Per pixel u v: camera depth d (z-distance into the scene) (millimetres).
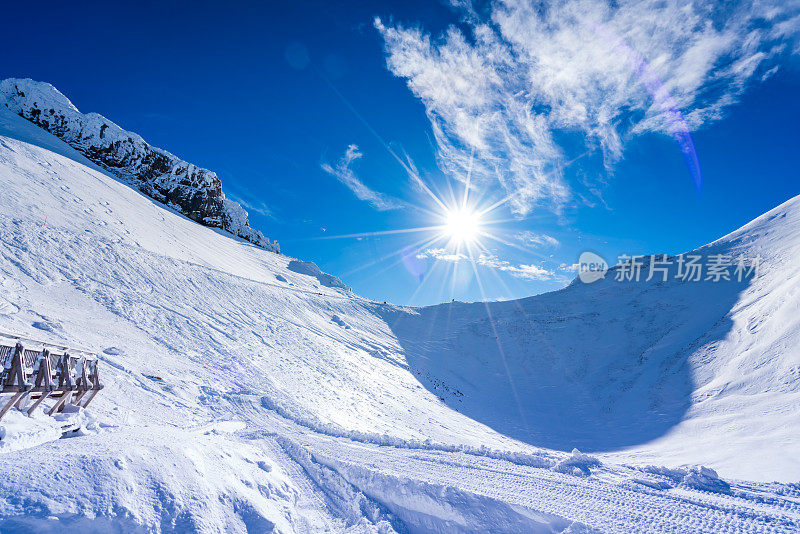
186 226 63719
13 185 29891
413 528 6934
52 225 27062
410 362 48500
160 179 83500
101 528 4059
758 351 33406
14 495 3842
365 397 27000
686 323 50969
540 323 65312
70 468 4488
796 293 36375
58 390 6844
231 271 50000
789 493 8367
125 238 34875
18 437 5094
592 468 9508
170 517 4699
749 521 6598
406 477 8117
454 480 8180
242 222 97875
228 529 5176
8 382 5602
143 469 5078
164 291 28469
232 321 30047
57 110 75625
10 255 20219
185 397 14281
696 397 32656
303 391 21875
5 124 57062
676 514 6828
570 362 52781
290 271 75312
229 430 11875
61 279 21156
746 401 27750
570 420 37469
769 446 18172
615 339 55250
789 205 69000
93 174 54031
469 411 38531
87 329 16797
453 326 66812
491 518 6711
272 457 9836
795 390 25812
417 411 29391
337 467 9195
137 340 18750
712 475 8984
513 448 27094
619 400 39062
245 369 21297
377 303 74125
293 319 40938
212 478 5938
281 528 5836
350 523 6945
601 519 6480
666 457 20828
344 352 38594
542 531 6344
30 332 13125
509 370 52781
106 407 9516
